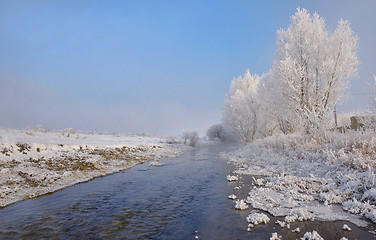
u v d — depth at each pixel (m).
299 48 16.83
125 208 7.02
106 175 12.87
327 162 9.51
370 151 8.73
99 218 6.17
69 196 8.48
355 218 5.49
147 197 8.28
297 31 16.81
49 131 27.92
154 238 4.86
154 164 16.94
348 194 6.97
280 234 4.79
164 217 6.16
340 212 5.90
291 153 13.33
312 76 15.82
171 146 35.44
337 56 14.87
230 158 20.38
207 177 11.98
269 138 20.31
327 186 7.69
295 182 8.87
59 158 14.38
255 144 22.12
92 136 30.45
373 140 9.05
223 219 5.86
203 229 5.27
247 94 31.27
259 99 28.56
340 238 4.50
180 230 5.26
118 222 5.84
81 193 8.91
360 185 7.07
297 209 5.94
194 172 13.69
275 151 16.19
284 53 17.86
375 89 11.07
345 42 14.77
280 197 7.36
